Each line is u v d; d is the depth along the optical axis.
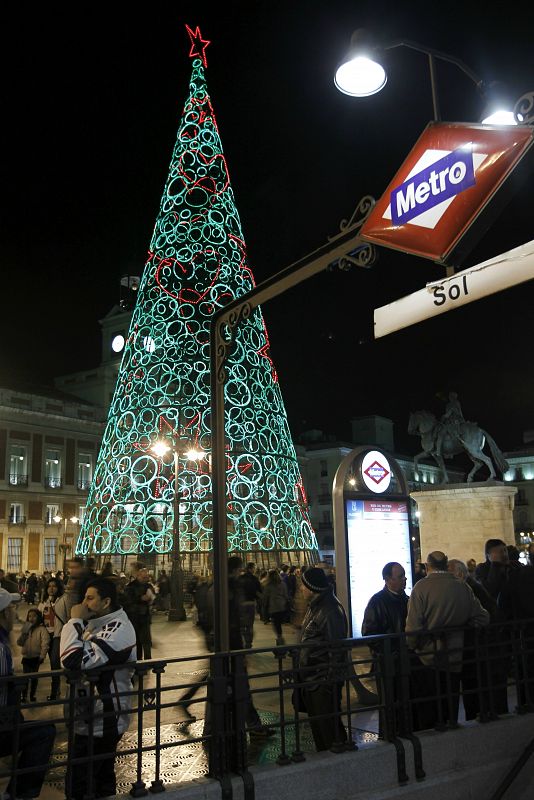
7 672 4.49
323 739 5.44
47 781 5.72
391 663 5.20
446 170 5.09
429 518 20.06
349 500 10.33
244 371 29.84
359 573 10.23
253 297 6.68
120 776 5.74
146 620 11.65
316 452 64.25
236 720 4.54
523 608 6.87
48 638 8.95
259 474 30.09
